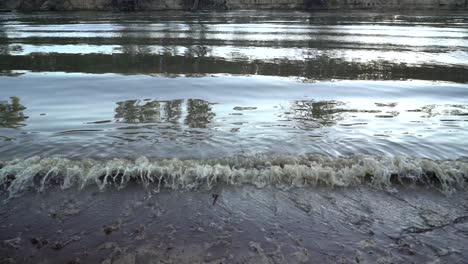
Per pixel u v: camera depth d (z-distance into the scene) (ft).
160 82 33.60
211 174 18.01
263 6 119.34
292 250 13.29
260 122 24.44
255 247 13.41
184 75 36.22
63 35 60.39
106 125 23.49
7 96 29.01
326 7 118.01
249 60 43.14
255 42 55.11
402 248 13.46
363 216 15.29
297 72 38.04
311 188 17.31
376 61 43.16
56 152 19.77
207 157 19.58
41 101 27.96
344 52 48.16
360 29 70.38
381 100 29.48
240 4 119.75
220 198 16.39
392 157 19.61
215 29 69.05
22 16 94.32
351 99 29.66
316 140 21.77
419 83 34.53
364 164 18.84
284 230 14.34
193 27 72.18
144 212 15.31
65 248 13.25
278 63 41.81
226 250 13.25
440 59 44.52
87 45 51.29
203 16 95.76
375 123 24.56
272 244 13.57
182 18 90.38
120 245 13.42
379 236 14.08
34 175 17.71
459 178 18.04
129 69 38.42
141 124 23.80
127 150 20.17
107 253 13.03
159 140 21.52
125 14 100.99
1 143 20.65
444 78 36.27
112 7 112.98
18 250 13.14
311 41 56.29
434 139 22.00
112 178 17.74
